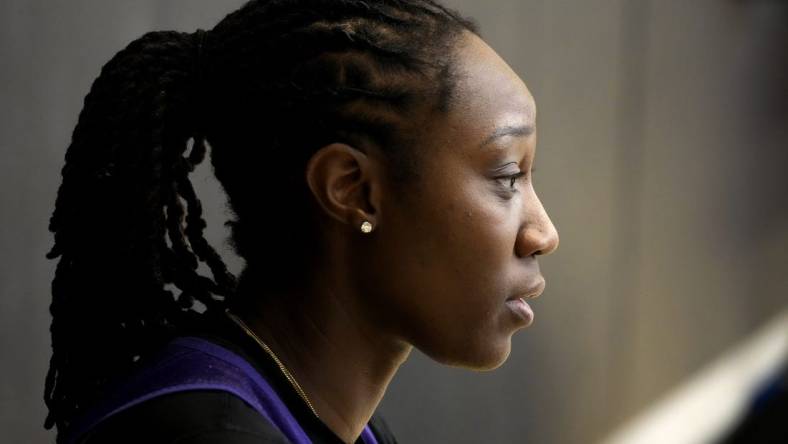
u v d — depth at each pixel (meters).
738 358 11.34
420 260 1.99
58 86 4.17
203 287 2.24
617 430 8.70
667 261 9.34
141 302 2.19
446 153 1.96
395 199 1.98
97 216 2.19
